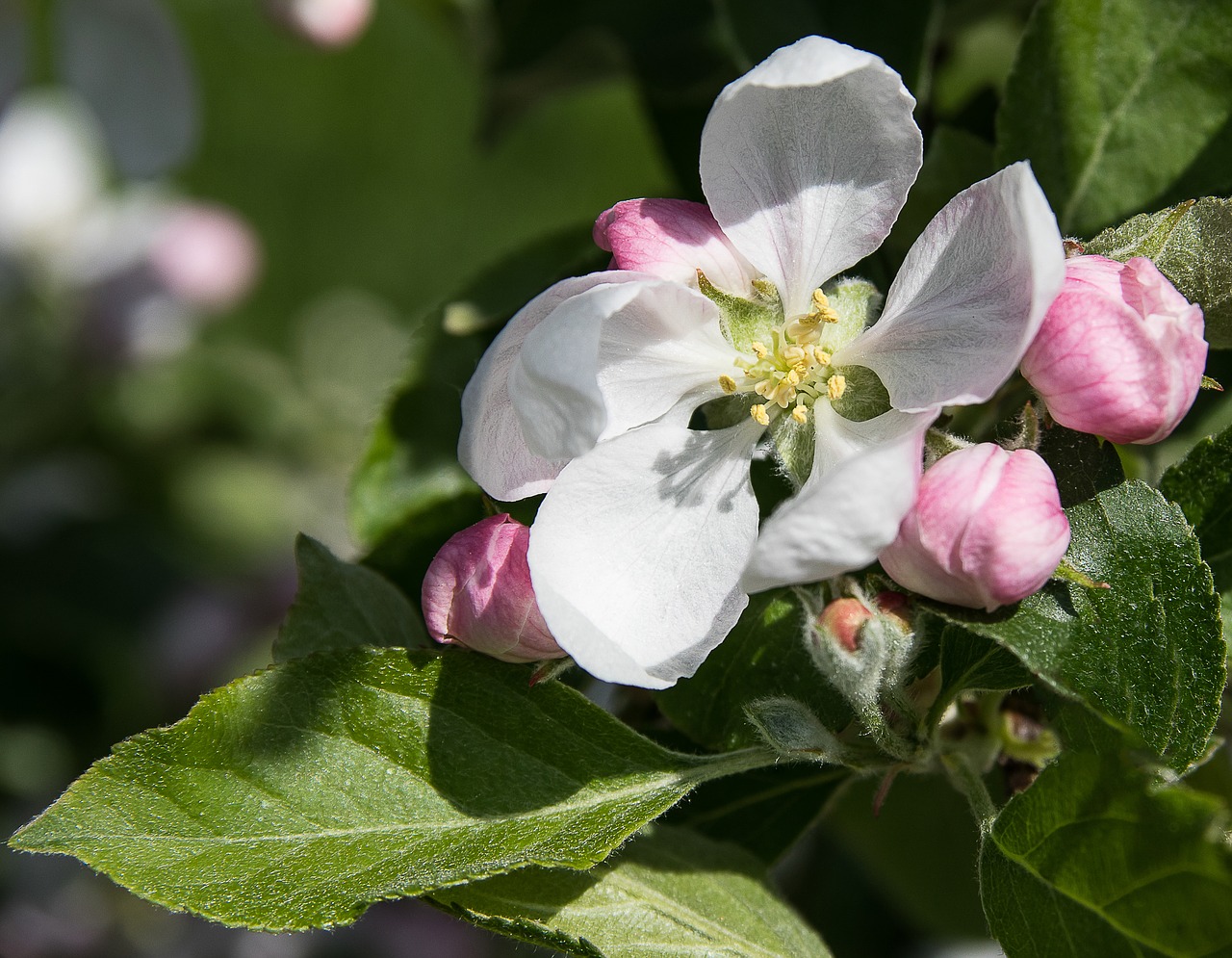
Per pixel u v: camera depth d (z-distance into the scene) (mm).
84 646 482
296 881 321
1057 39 349
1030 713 343
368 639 341
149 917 495
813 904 427
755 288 331
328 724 328
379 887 320
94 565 510
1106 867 312
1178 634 317
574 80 398
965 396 318
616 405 330
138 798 324
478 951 470
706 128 324
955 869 392
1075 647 316
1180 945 309
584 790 327
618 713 354
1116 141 350
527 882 333
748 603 330
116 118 469
